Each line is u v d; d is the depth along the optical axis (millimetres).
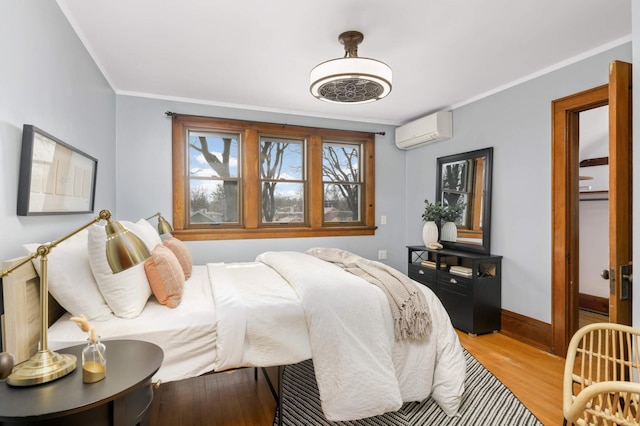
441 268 3562
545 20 2066
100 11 1962
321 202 4105
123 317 1534
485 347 2830
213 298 1763
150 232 2418
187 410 1948
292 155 4023
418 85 3146
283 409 1965
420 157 4281
